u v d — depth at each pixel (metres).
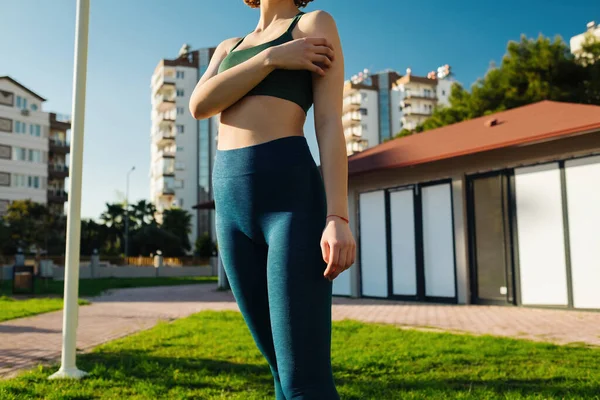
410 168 12.98
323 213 1.29
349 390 3.46
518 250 10.81
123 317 8.94
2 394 3.40
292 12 1.50
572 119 10.39
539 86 21.97
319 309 1.22
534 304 10.50
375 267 13.77
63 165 55.16
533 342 5.53
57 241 39.50
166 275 35.59
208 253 51.12
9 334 6.77
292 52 1.26
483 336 5.93
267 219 1.27
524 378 3.88
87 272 32.38
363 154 15.98
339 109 1.33
